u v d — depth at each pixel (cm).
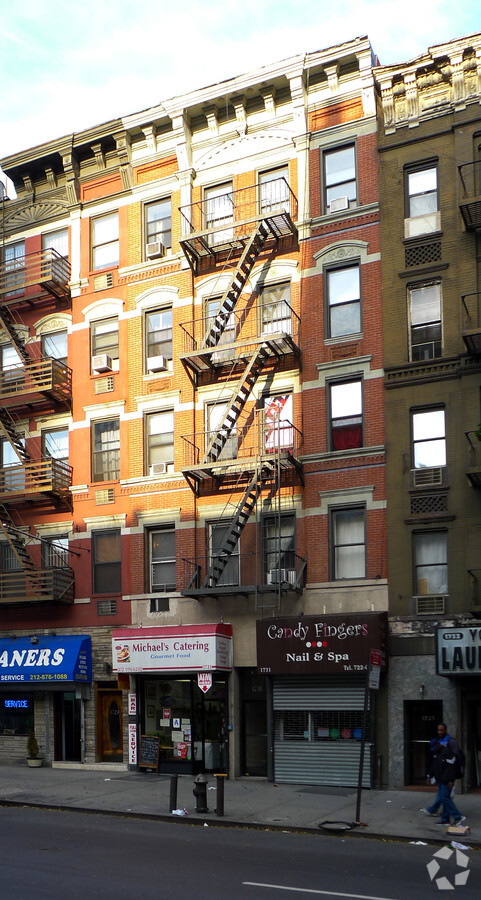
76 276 3088
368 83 2620
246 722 2570
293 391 2636
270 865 1368
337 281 2628
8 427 3111
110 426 2961
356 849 1536
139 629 2639
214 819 1808
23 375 3119
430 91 2550
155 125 2967
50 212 3189
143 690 2695
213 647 2475
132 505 2847
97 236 3095
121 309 2978
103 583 2880
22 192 3272
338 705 2356
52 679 2756
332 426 2567
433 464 2394
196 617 2659
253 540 2622
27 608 2980
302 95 2725
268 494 2616
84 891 1177
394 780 2267
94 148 3075
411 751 2303
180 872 1303
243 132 2831
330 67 2673
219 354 2764
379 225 2564
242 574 2619
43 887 1198
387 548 2402
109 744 2775
